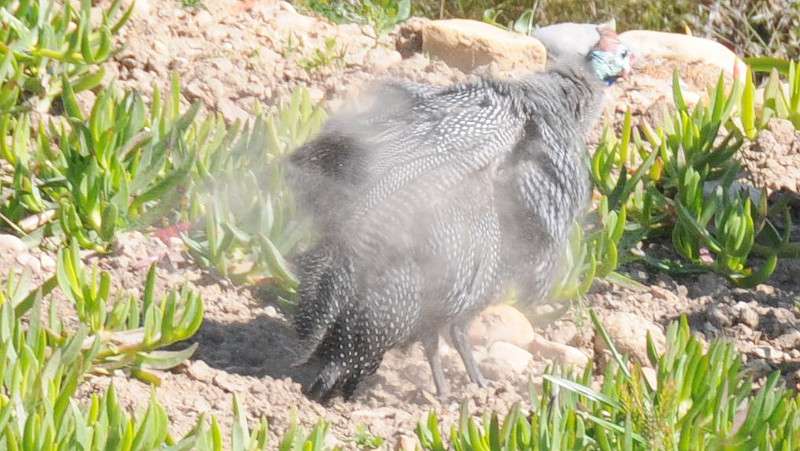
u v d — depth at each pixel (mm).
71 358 14688
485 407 16484
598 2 33719
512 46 25891
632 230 21250
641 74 26516
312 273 15914
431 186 15617
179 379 16172
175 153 19641
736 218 20375
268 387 16234
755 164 23562
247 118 22312
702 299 20188
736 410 15367
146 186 19422
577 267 18750
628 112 22078
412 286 15602
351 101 17891
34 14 21969
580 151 17344
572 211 17031
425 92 16953
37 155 19547
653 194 21531
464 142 16016
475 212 15906
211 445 13859
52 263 18172
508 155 16375
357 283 15547
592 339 18547
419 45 26547
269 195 18750
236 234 18422
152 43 23922
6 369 14172
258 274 18688
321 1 28250
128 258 18578
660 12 34031
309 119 20844
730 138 22562
